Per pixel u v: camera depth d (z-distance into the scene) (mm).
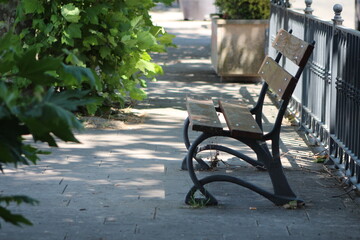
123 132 13633
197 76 21719
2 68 5750
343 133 10727
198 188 8953
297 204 8953
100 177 10375
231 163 11367
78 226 8125
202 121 9188
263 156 8984
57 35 14211
